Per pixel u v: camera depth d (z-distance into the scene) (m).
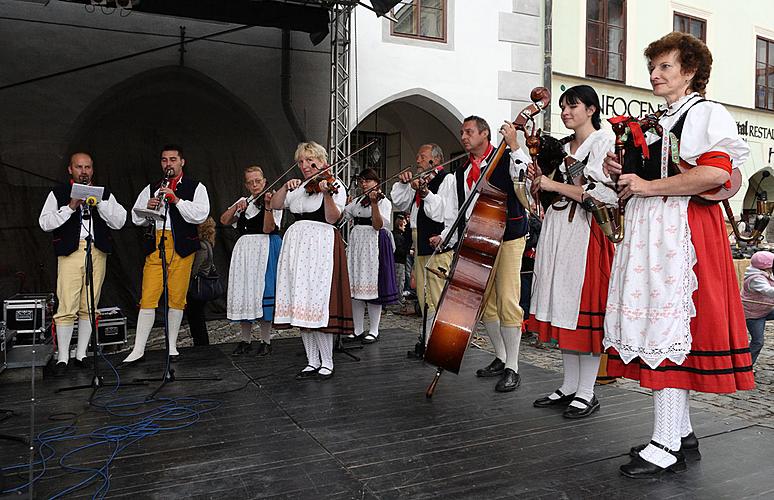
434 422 2.99
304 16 6.39
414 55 7.69
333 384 3.76
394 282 5.43
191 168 6.96
